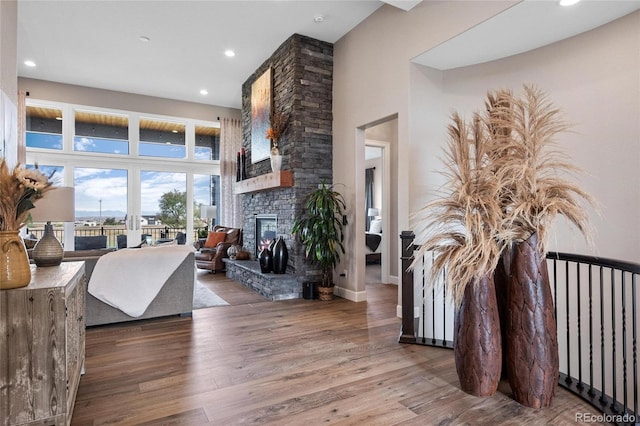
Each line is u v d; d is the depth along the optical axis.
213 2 4.04
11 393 1.61
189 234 7.71
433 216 2.32
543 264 2.07
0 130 2.71
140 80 6.43
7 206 1.65
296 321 3.62
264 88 5.60
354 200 4.56
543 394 1.99
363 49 4.41
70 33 4.71
